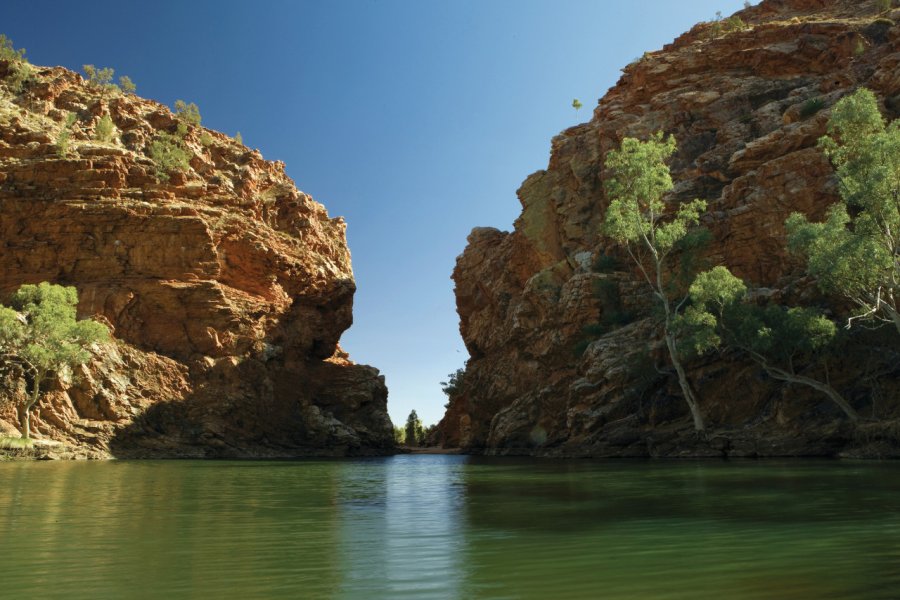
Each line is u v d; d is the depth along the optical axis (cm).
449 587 573
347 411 7256
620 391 4519
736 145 5712
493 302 8019
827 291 3091
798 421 3516
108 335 5216
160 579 614
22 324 4791
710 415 3994
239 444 5900
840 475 1864
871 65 5497
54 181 6347
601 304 5538
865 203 2733
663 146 4394
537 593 546
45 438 4747
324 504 1355
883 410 3212
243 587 580
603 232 4409
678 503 1245
